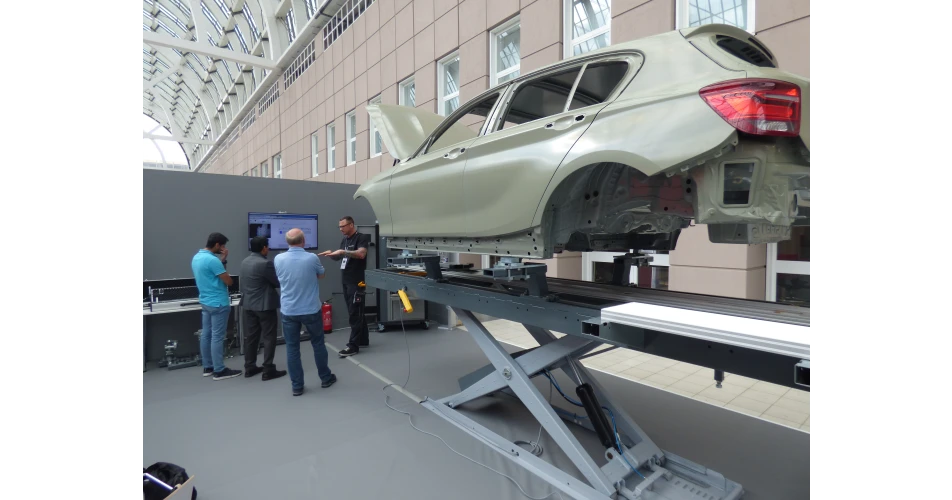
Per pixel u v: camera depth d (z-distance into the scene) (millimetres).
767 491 2303
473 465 2568
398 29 9430
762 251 4562
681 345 1668
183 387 4000
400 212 3188
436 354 5020
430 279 3283
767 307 2088
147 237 4793
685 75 1736
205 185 5141
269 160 18844
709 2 4688
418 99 8922
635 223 2537
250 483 2393
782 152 1556
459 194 2598
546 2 6156
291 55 15617
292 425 3143
